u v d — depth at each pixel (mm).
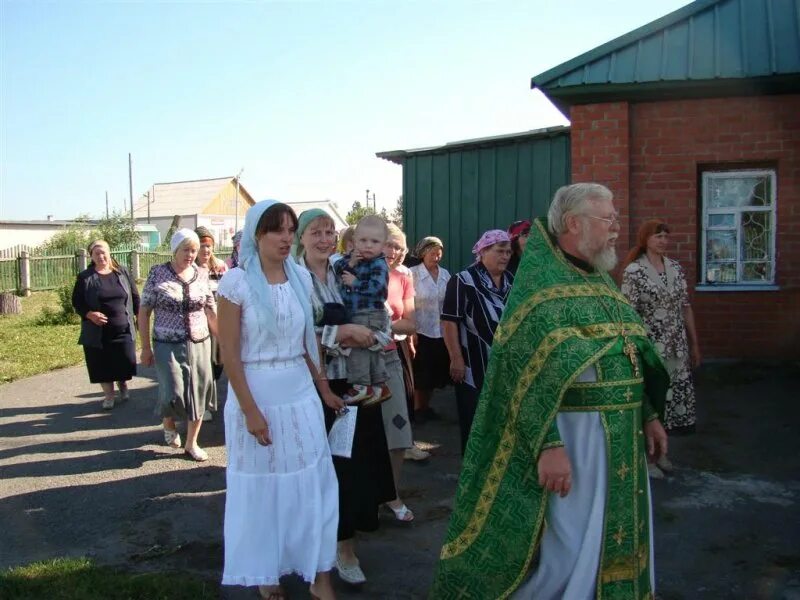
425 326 6949
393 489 4098
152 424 7656
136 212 59844
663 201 8562
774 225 8508
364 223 4105
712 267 8758
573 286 2986
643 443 3027
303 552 3480
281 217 3453
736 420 6715
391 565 4191
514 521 3014
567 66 8398
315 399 3607
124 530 4820
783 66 7766
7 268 24719
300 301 3611
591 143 8562
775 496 5035
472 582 3094
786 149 8281
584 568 2902
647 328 5348
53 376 10570
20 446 6949
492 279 4832
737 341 8602
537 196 9703
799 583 3857
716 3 8547
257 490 3453
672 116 8484
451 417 7406
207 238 6664
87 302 8141
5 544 4629
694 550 4273
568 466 2848
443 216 10578
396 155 10797
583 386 2918
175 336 6176
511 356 3006
